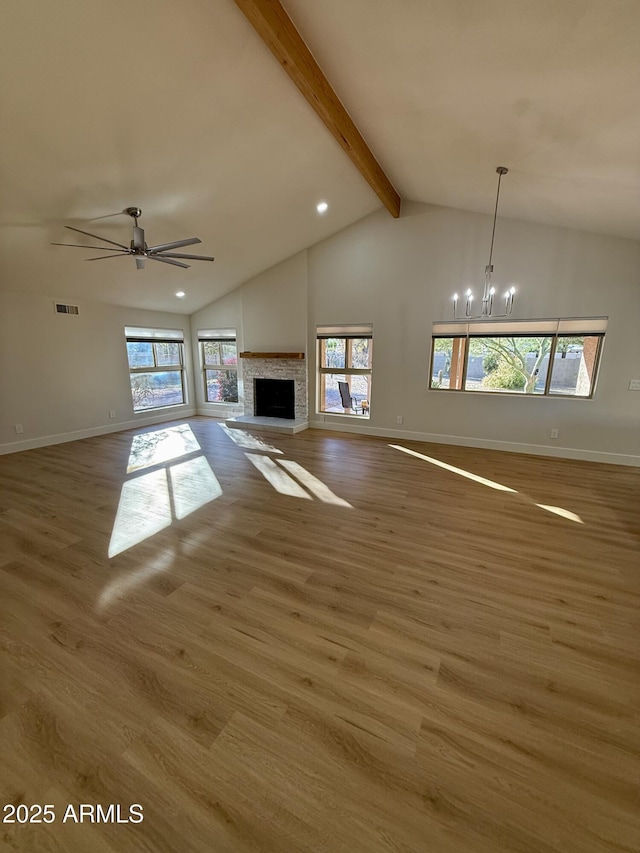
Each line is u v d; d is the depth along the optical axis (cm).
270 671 180
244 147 349
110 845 117
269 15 223
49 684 172
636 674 178
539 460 505
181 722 155
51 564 264
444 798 129
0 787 133
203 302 749
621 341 466
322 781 135
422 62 241
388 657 188
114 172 331
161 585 242
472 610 220
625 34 173
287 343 692
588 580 248
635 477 440
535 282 495
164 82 261
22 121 259
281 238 571
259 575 253
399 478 436
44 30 211
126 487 405
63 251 439
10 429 530
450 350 567
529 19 183
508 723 155
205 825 122
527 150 306
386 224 575
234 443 590
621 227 412
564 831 121
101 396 641
